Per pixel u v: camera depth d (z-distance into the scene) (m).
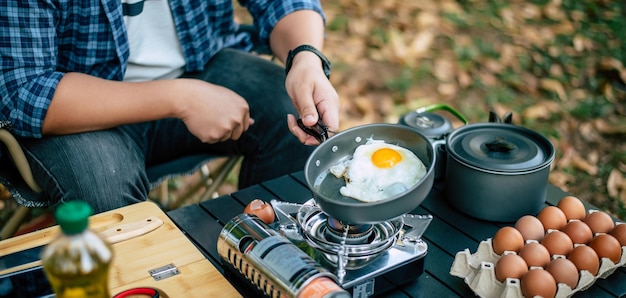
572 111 3.03
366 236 1.24
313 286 1.07
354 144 1.29
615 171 2.64
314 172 1.23
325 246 1.21
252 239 1.21
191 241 1.37
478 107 3.05
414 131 1.25
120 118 1.54
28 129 1.49
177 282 1.18
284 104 1.86
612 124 2.95
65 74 1.52
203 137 1.62
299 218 1.28
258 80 1.90
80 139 1.53
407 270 1.24
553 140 2.81
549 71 3.36
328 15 3.80
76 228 0.86
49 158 1.52
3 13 1.45
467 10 3.96
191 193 2.14
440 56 3.47
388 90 3.16
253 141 1.87
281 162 1.87
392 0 4.01
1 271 1.18
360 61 3.38
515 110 3.03
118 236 1.29
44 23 1.49
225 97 1.62
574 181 2.60
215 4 1.85
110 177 1.52
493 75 3.32
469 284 1.24
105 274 0.91
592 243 1.27
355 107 3.02
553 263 1.20
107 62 1.68
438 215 1.48
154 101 1.55
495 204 1.42
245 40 2.09
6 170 1.68
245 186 1.94
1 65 1.49
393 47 3.52
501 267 1.20
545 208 1.37
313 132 1.44
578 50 3.55
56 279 0.89
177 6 1.75
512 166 1.38
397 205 1.08
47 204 1.61
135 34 1.70
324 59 1.70
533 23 3.83
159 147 1.87
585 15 3.92
